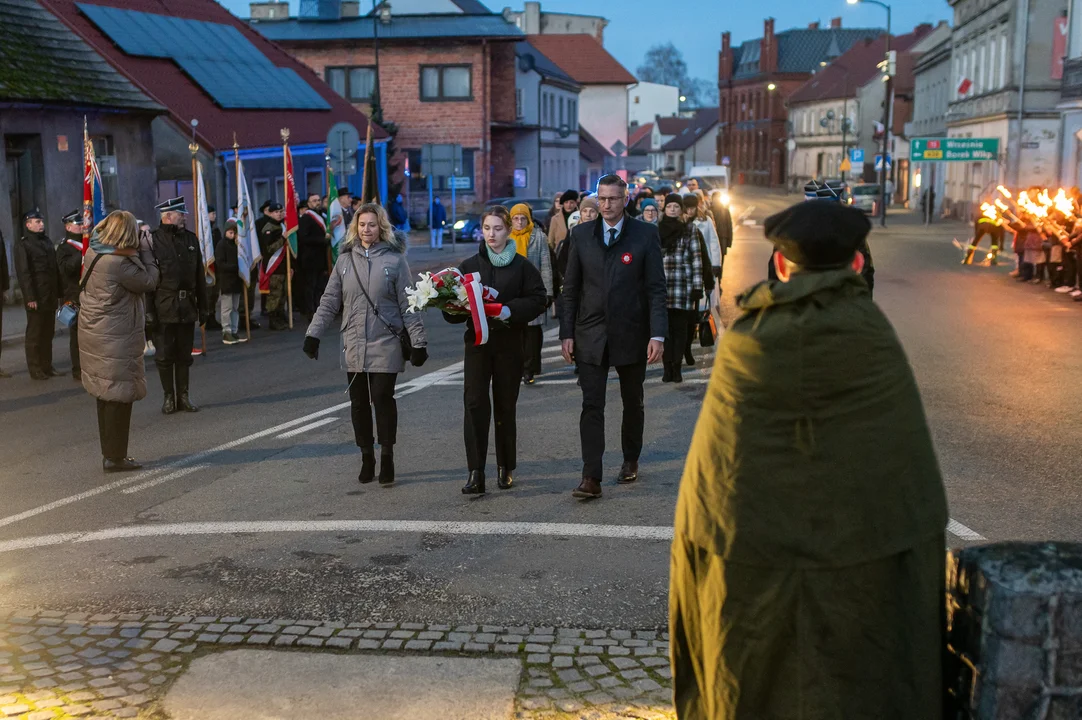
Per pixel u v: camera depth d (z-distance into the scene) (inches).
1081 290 773.3
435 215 1529.3
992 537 250.2
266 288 665.0
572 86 2687.0
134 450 356.8
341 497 293.7
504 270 291.3
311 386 476.1
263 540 256.8
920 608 112.7
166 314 412.2
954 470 310.5
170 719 167.8
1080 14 1481.3
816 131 4057.6
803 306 114.1
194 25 1173.1
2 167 751.7
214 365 543.2
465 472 318.0
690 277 443.2
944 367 487.2
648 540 251.4
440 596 218.1
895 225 2026.3
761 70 5059.1
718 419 116.6
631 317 283.7
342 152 924.0
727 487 115.0
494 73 2156.7
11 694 176.1
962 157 1829.5
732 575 115.0
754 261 1148.5
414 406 418.9
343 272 299.0
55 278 497.0
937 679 113.0
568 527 262.2
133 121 890.7
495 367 293.3
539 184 2337.6
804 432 112.4
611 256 283.3
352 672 182.2
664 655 188.1
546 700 171.5
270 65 1243.8
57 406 435.2
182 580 230.2
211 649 193.8
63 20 890.7
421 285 279.9
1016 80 1796.3
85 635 200.2
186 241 415.8
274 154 1057.5
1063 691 108.5
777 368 112.8
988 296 803.4
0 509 289.4
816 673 112.6
